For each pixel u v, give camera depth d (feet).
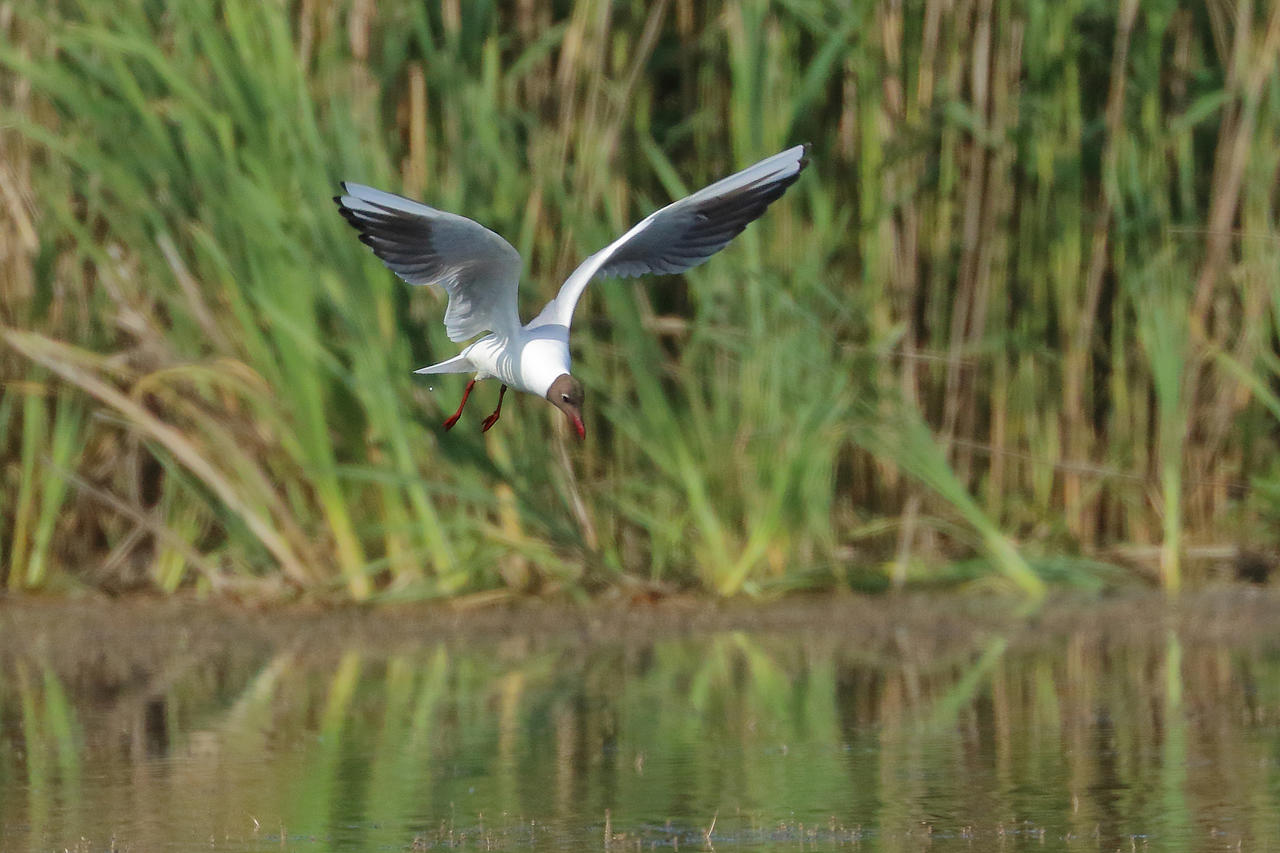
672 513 49.42
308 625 46.44
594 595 48.73
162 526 48.93
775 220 49.03
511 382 26.32
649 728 35.22
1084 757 32.32
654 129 52.03
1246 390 52.29
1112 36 52.42
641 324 47.67
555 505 48.62
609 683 39.83
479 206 46.57
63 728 35.60
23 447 50.06
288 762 32.48
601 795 29.91
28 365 49.39
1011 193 51.44
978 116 50.11
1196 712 36.11
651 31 48.26
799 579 49.37
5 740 34.55
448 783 30.81
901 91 50.72
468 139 46.62
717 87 50.88
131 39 44.93
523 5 49.60
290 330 45.34
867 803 29.19
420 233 24.77
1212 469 52.70
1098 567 51.19
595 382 47.88
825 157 50.52
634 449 49.55
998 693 38.42
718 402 48.88
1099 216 51.29
